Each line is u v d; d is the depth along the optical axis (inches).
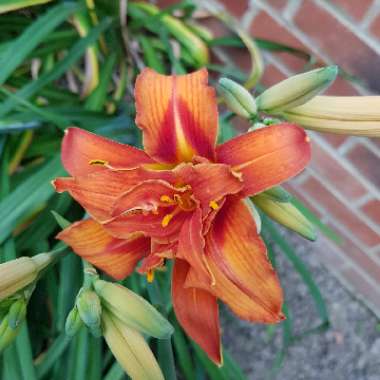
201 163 6.6
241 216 6.7
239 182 6.4
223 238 6.8
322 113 7.7
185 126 7.1
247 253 6.6
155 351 13.6
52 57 15.4
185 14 15.9
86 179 6.9
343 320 18.9
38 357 13.6
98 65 15.7
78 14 14.4
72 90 16.2
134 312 7.5
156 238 6.9
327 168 16.2
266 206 7.8
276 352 18.4
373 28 12.7
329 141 15.4
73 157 7.3
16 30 15.3
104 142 7.4
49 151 14.3
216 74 16.6
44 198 11.7
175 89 7.1
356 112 7.6
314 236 7.8
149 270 7.1
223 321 18.6
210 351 7.3
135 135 13.9
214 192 6.5
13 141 14.1
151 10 15.7
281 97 7.6
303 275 14.1
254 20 14.8
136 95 7.1
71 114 13.6
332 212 17.5
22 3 13.6
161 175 6.7
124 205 6.7
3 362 11.4
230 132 13.1
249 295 6.6
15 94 12.7
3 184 12.9
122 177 6.8
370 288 18.7
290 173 6.4
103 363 12.9
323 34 13.7
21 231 13.2
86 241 7.4
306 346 18.5
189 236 6.7
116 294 7.6
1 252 11.4
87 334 11.7
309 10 13.5
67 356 12.5
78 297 7.8
